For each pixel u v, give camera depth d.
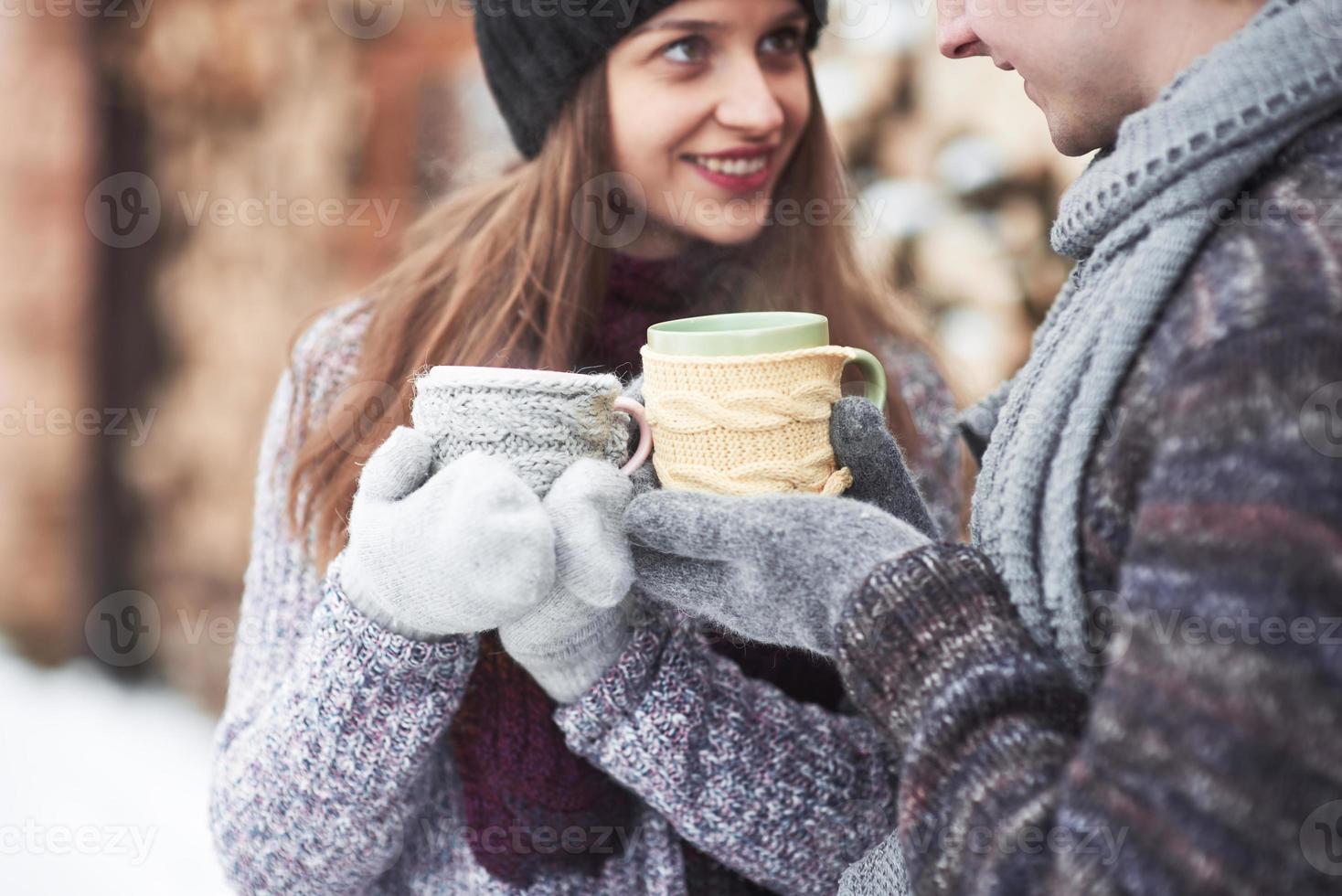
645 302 1.25
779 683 1.03
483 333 1.16
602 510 0.77
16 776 2.77
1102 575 0.64
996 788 0.58
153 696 3.16
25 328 3.10
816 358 0.81
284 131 2.79
